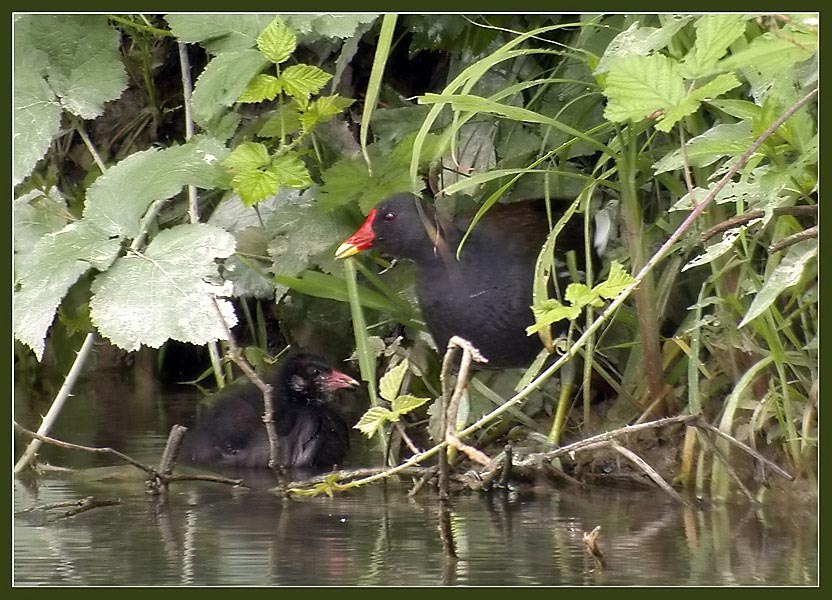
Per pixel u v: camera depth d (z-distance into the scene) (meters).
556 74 10.73
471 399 9.88
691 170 9.43
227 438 10.15
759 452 8.70
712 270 9.12
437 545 7.21
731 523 7.72
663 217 9.76
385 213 9.85
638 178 9.85
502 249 9.75
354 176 9.92
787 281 7.54
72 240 9.20
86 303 10.16
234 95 9.62
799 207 7.96
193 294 8.91
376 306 10.18
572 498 8.52
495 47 11.05
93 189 9.50
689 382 8.72
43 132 9.91
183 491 8.91
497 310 9.63
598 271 10.09
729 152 7.90
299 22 9.74
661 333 9.95
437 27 11.07
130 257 9.17
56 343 12.73
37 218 9.89
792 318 8.66
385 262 10.98
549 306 7.40
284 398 10.34
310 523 7.82
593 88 9.98
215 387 12.88
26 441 10.32
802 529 7.54
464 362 7.52
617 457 9.16
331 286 10.02
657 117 7.41
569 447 8.54
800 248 7.85
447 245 9.80
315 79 9.16
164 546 7.24
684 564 6.75
